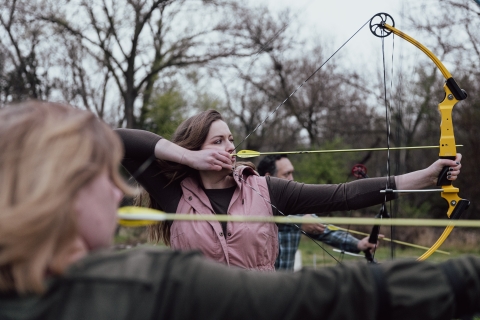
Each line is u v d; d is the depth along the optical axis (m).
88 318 0.83
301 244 11.85
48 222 0.82
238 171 2.50
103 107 18.53
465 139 14.52
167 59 18.23
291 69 20.30
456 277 0.94
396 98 15.06
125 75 17.94
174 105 17.98
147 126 18.84
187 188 2.47
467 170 14.35
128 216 1.12
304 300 0.90
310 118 20.64
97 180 0.91
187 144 2.58
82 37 17.41
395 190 2.33
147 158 2.51
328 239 3.65
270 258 2.41
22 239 0.81
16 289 0.85
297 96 20.50
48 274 0.87
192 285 0.89
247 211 2.38
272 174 4.17
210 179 2.50
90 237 0.92
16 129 0.89
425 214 14.88
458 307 0.95
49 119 0.91
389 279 0.93
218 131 2.56
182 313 0.88
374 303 0.91
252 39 17.95
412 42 2.51
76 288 0.86
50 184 0.84
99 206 0.91
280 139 22.02
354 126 20.11
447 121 2.41
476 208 14.41
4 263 0.83
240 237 2.31
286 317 0.89
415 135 16.45
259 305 0.89
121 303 0.85
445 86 2.46
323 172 16.50
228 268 0.94
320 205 2.44
